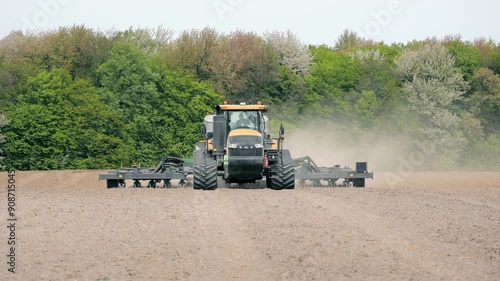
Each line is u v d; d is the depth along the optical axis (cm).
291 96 12488
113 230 2530
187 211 3028
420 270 1914
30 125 10456
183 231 2498
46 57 11844
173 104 11569
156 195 3753
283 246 2216
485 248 2216
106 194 3869
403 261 2019
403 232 2486
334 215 2883
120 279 1831
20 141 10400
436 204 3366
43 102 10744
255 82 12325
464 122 12456
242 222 2692
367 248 2194
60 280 1820
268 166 4081
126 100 11200
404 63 12812
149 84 11350
